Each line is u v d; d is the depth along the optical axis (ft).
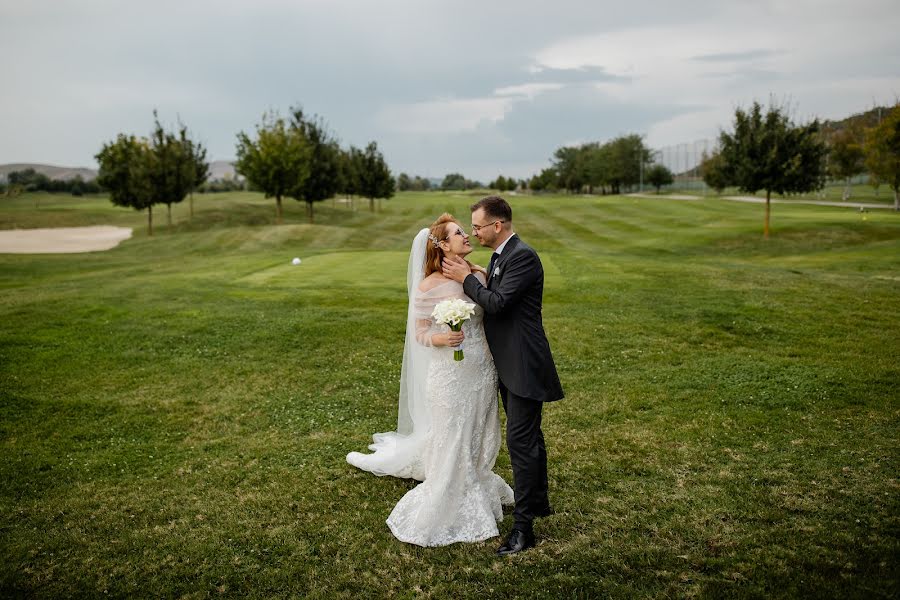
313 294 39.83
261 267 52.70
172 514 14.84
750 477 15.65
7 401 22.91
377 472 16.87
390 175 169.89
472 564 12.44
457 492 13.78
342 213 156.25
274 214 147.74
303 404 22.86
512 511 14.97
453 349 13.61
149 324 32.99
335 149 147.95
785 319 32.27
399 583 11.86
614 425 19.79
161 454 18.70
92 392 24.04
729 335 30.07
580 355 27.68
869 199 172.14
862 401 20.97
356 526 14.12
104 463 18.03
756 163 84.53
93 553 13.16
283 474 17.02
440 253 14.33
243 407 22.57
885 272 50.39
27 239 114.32
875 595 10.69
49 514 14.99
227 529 14.05
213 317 34.17
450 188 416.26
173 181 119.85
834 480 15.23
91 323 33.09
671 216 118.73
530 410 13.32
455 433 13.69
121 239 115.65
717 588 11.16
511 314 13.38
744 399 21.61
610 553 12.51
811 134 85.05
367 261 54.65
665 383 23.70
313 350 29.25
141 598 11.61
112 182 116.57
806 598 10.72
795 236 83.97
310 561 12.70
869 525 13.05
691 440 18.33
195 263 60.54
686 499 14.64
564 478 16.12
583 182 321.52
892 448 17.11
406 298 38.86
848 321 31.76
